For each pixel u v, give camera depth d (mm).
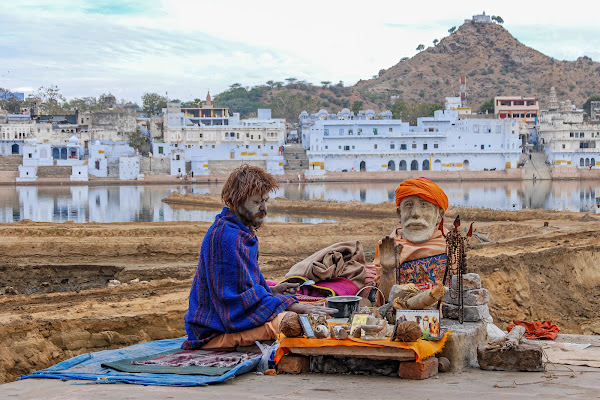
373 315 8359
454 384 7223
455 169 128375
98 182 109688
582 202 69250
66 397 6859
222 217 8938
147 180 112875
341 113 146125
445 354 7980
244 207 8922
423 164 131125
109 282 22875
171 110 127438
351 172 122812
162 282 19609
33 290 23094
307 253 28828
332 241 30438
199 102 164625
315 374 7941
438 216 10445
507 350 7895
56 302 17047
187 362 8180
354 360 7863
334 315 9484
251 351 8695
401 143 127625
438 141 128000
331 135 127125
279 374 7984
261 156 124250
